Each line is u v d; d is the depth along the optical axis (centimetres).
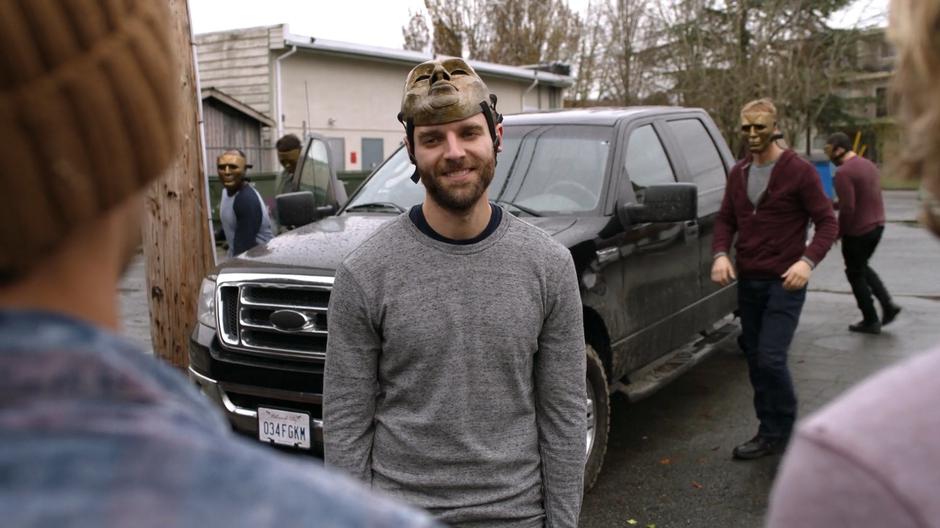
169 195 507
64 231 59
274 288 394
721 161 628
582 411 230
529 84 2208
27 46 56
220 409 409
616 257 458
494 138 224
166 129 65
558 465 226
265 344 398
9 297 60
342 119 1806
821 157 2095
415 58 1888
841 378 646
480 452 217
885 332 795
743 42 2589
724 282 478
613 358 459
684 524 414
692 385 634
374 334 223
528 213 468
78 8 58
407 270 218
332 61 1775
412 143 225
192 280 514
